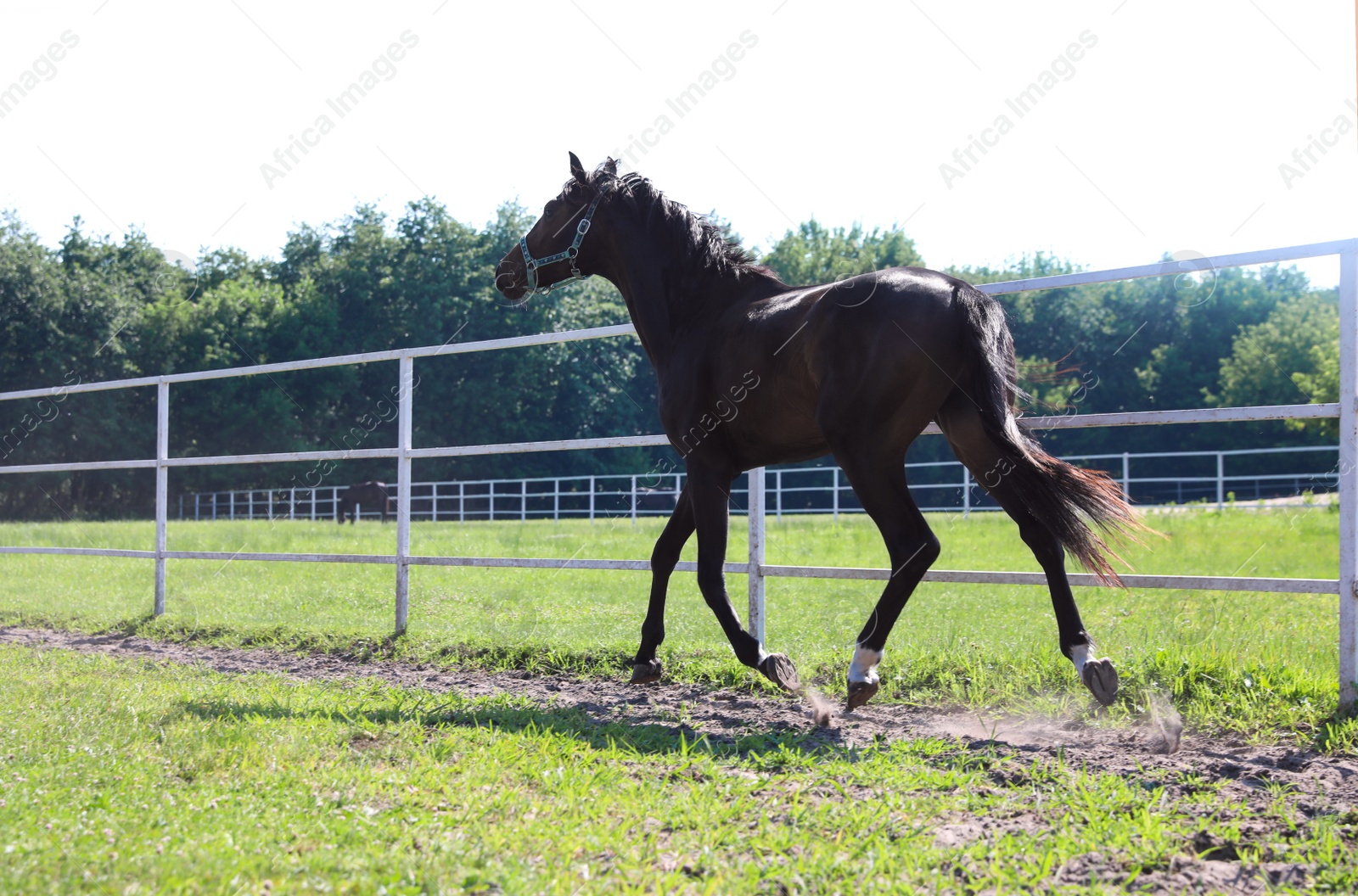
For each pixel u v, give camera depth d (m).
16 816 2.46
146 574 10.55
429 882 2.06
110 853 2.20
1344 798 2.75
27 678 4.68
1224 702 3.74
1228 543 10.30
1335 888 2.13
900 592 3.56
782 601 7.68
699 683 4.75
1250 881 2.19
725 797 2.80
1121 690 3.93
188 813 2.50
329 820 2.49
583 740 3.51
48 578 10.22
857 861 2.28
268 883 2.05
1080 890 2.12
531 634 5.98
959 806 2.73
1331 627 5.59
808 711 4.12
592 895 2.06
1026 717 3.84
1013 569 8.77
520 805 2.67
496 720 3.87
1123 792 2.74
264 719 3.72
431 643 5.78
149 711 3.78
